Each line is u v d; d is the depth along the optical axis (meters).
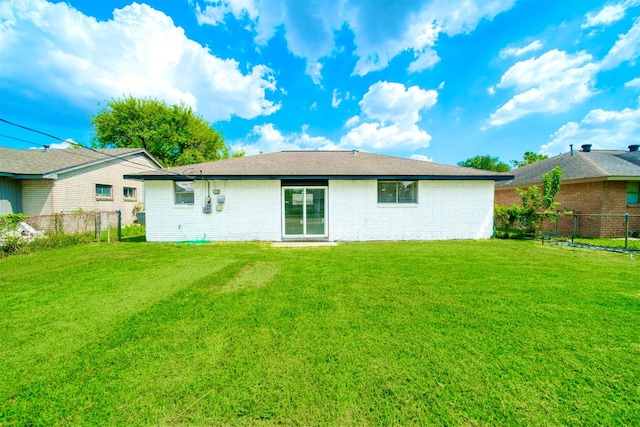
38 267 5.34
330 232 8.97
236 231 8.85
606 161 11.52
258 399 1.79
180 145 25.81
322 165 9.72
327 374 2.04
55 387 1.92
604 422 1.61
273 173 8.51
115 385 1.93
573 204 11.01
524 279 4.45
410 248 7.45
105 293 3.84
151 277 4.64
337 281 4.38
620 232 9.88
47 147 14.04
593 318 2.97
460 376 2.02
